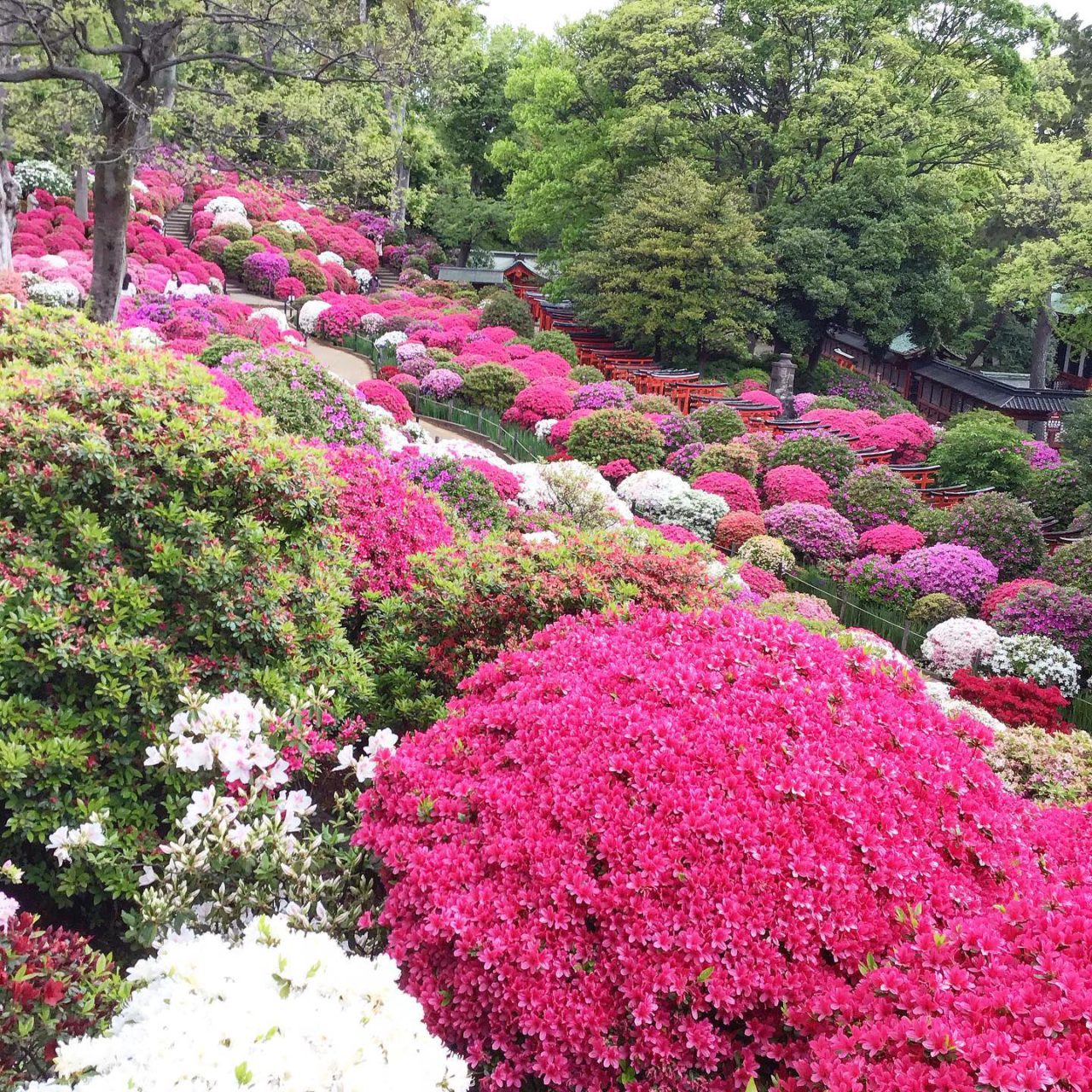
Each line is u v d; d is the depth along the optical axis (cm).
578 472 1359
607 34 3675
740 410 2634
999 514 1612
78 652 368
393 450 1189
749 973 304
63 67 1299
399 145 1930
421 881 339
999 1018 271
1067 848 399
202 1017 237
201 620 420
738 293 3422
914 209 3497
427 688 536
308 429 981
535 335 3384
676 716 380
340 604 523
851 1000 289
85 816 357
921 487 2291
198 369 506
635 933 312
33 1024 271
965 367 4725
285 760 390
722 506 1664
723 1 3700
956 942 300
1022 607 1302
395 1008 262
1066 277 2631
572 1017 305
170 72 1509
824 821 342
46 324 624
